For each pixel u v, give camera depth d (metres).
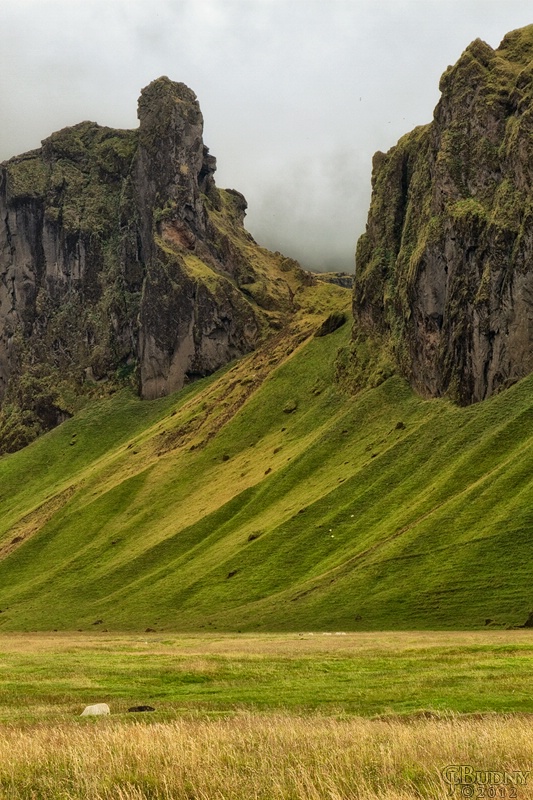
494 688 56.16
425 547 164.88
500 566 150.38
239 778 31.66
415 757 33.78
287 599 167.25
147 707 53.38
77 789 31.48
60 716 51.34
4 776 33.31
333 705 52.91
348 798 29.02
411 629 140.50
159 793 30.78
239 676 68.50
